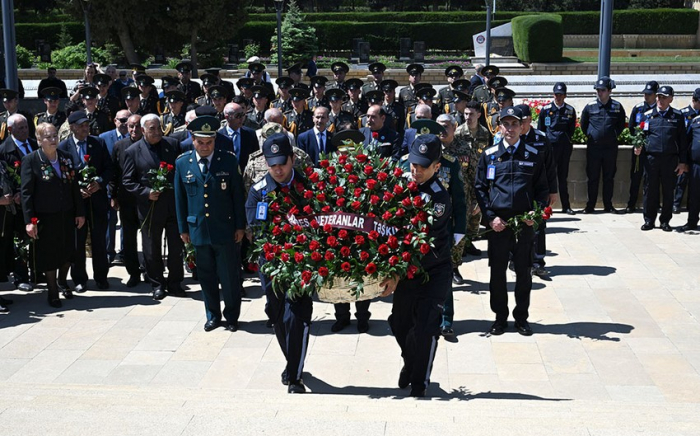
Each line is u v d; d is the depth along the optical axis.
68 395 5.39
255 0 53.16
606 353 6.98
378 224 5.48
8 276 9.70
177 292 8.93
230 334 7.64
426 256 5.81
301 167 6.21
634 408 5.31
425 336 5.75
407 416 4.66
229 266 7.62
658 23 43.00
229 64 35.97
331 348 7.21
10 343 7.43
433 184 5.81
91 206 9.06
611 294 8.65
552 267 9.74
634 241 10.95
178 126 11.30
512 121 7.22
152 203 8.59
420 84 13.88
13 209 8.82
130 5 31.64
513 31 35.25
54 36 40.47
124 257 9.38
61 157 8.57
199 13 32.16
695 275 9.28
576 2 49.72
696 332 7.46
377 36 41.41
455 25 41.66
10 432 4.28
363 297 5.59
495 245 7.38
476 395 6.11
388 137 8.82
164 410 4.75
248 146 9.38
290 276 5.53
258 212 5.98
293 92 11.55
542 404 5.39
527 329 7.51
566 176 12.70
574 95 26.56
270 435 4.20
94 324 7.96
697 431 4.18
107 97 13.61
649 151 11.34
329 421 4.41
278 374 6.65
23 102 15.41
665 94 11.11
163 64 34.75
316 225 5.52
